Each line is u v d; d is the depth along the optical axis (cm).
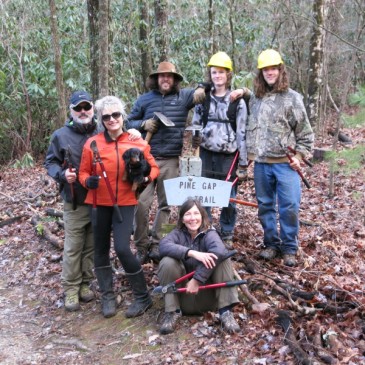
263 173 447
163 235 427
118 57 1185
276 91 423
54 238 575
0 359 365
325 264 466
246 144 443
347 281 423
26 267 535
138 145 387
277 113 425
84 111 400
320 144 1054
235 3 1254
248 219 595
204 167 461
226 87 443
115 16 1145
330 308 373
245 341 343
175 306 365
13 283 504
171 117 453
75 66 1125
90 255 435
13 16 1168
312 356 319
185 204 369
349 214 619
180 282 366
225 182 396
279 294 402
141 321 389
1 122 1234
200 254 349
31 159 1105
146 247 479
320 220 604
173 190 399
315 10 979
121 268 488
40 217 671
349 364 308
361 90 373
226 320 356
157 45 926
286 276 434
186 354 337
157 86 459
